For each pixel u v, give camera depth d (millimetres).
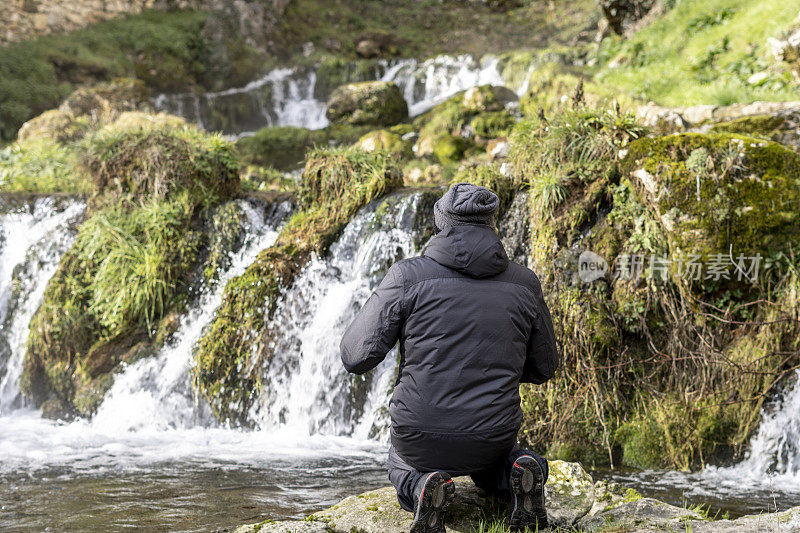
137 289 6441
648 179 5156
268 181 10438
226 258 6863
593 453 4980
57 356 6520
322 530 2766
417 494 2408
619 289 5289
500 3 23422
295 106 17562
